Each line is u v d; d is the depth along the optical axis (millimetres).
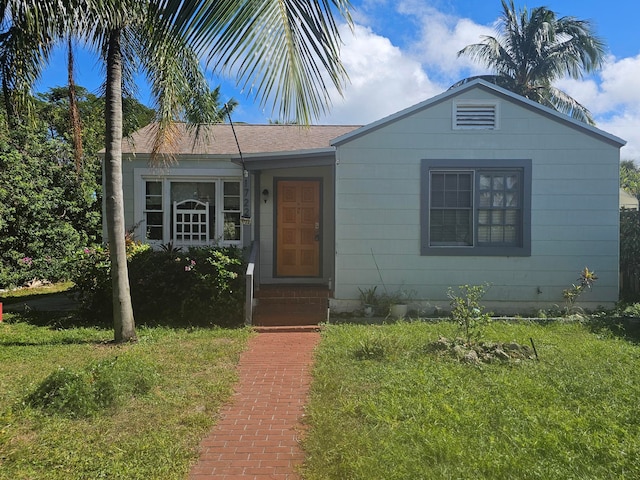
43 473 3461
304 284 11102
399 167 9492
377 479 3281
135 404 4688
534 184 9453
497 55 24797
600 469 3367
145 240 11523
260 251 11266
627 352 6367
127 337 7211
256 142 12773
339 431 4027
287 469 3588
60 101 19891
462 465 3400
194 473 3533
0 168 12453
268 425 4348
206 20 3492
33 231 12977
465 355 5961
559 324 8219
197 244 11602
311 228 11359
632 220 11602
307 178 11320
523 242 9461
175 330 8117
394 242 9531
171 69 7492
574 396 4758
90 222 15203
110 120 7090
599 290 9445
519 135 9422
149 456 3705
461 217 9602
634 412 4328
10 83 7258
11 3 5277
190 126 9266
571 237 9461
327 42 3479
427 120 9461
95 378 4766
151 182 11633
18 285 13242
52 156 14641
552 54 24312
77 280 9180
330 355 6359
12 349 6758
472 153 9445
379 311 9242
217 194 11617
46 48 6695
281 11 3412
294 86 3467
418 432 3877
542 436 3787
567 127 9414
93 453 3730
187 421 4348
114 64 7047
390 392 4852
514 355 6184
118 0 5355
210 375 5684
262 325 8484
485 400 4574
